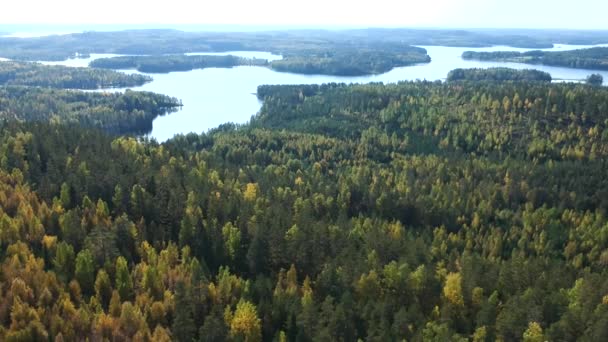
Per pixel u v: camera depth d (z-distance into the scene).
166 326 74.56
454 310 81.19
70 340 67.50
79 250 90.44
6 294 72.31
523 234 120.69
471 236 121.81
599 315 72.00
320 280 86.19
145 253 92.00
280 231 97.25
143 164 136.50
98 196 111.69
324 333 68.19
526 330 70.12
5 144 129.50
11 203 100.25
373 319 74.69
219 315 75.00
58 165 124.00
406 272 86.25
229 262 95.56
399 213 134.62
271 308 77.75
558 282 88.38
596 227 123.12
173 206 107.06
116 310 73.88
